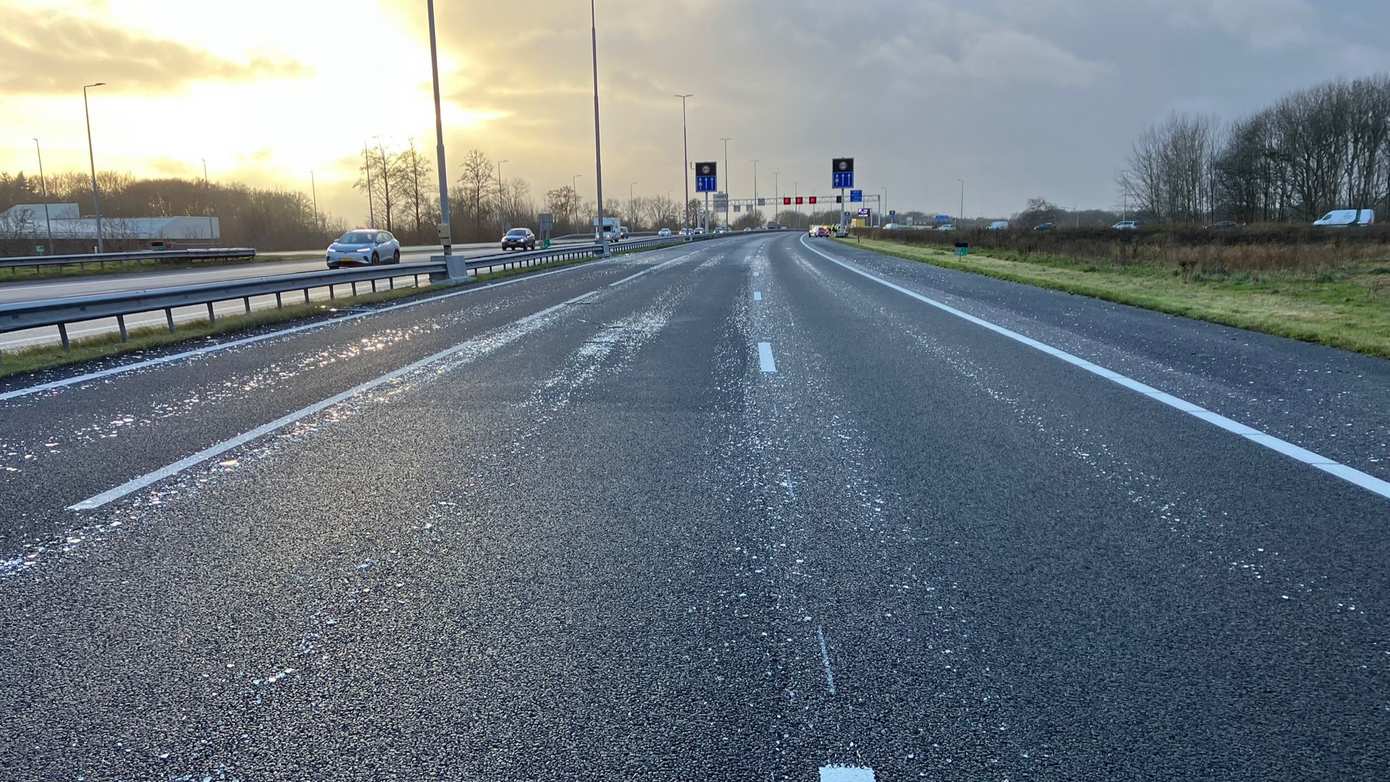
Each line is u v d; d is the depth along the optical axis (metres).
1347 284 20.23
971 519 4.51
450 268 24.52
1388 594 3.54
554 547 4.15
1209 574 3.76
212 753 2.51
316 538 4.29
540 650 3.12
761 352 10.81
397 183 104.56
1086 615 3.36
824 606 3.47
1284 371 9.10
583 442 6.25
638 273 29.83
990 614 3.38
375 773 2.41
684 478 5.32
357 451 6.02
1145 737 2.55
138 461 5.77
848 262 36.56
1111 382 8.55
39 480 5.32
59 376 9.34
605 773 2.39
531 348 11.27
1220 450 5.89
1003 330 12.77
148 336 12.65
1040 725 2.62
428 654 3.09
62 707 2.75
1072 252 37.00
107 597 3.58
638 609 3.45
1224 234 44.31
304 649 3.13
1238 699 2.75
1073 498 4.85
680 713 2.70
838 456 5.81
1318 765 2.42
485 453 5.95
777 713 2.70
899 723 2.63
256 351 11.24
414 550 4.12
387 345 11.66
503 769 2.42
